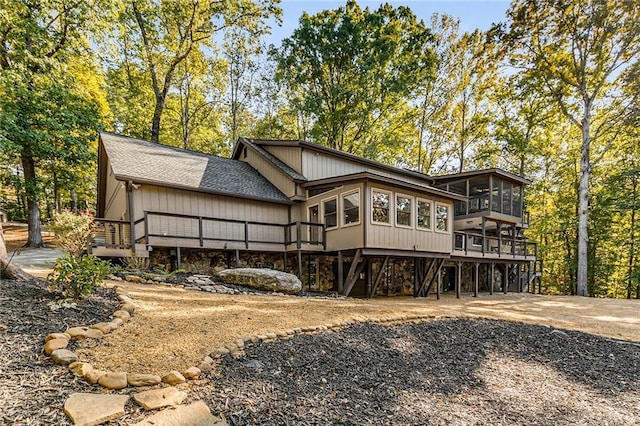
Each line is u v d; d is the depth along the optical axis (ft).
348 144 73.56
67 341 10.48
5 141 34.81
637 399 11.94
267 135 79.41
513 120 68.08
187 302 18.85
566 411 10.70
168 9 56.03
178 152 41.98
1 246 15.37
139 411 7.79
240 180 40.34
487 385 12.41
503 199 54.13
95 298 15.57
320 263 41.75
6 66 39.40
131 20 56.59
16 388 7.88
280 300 23.24
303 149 42.75
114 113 63.98
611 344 18.85
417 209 36.52
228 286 26.53
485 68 58.75
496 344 17.58
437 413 9.89
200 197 34.60
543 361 15.67
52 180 47.88
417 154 79.77
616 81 52.03
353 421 8.93
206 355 11.27
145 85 65.82
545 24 51.01
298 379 11.00
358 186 32.14
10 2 34.68
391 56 64.54
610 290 68.54
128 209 28.86
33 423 6.77
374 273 43.45
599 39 49.01
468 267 59.06
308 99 67.00
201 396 8.97
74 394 8.02
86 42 42.80
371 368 12.79
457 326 20.25
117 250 27.30
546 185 74.84
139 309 15.72
